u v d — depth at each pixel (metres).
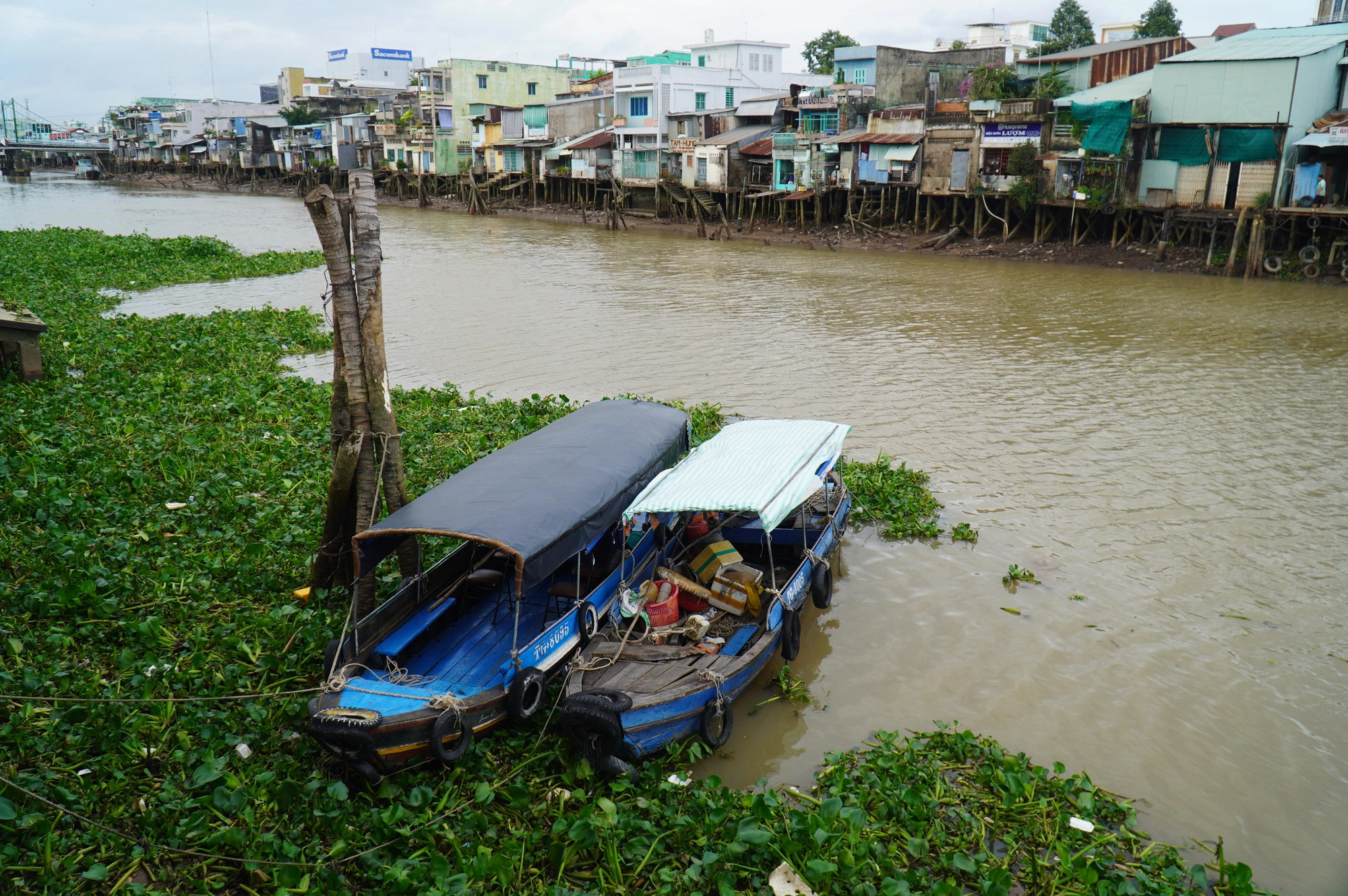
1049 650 8.91
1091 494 12.63
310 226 53.50
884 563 10.75
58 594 8.02
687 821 6.19
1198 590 10.02
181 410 14.55
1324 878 6.24
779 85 59.12
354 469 8.30
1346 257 30.08
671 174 54.66
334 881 5.53
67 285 27.88
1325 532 11.38
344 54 105.25
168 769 6.47
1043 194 37.34
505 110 67.44
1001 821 6.53
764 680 8.45
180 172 103.94
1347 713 7.98
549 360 20.06
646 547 9.27
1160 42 39.97
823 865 5.69
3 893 5.24
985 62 48.06
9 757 6.31
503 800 6.52
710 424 14.95
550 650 7.54
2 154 119.31
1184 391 17.62
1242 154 32.41
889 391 17.64
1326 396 17.22
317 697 6.68
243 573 9.09
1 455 11.09
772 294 28.98
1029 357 20.41
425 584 8.09
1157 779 7.16
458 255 40.12
